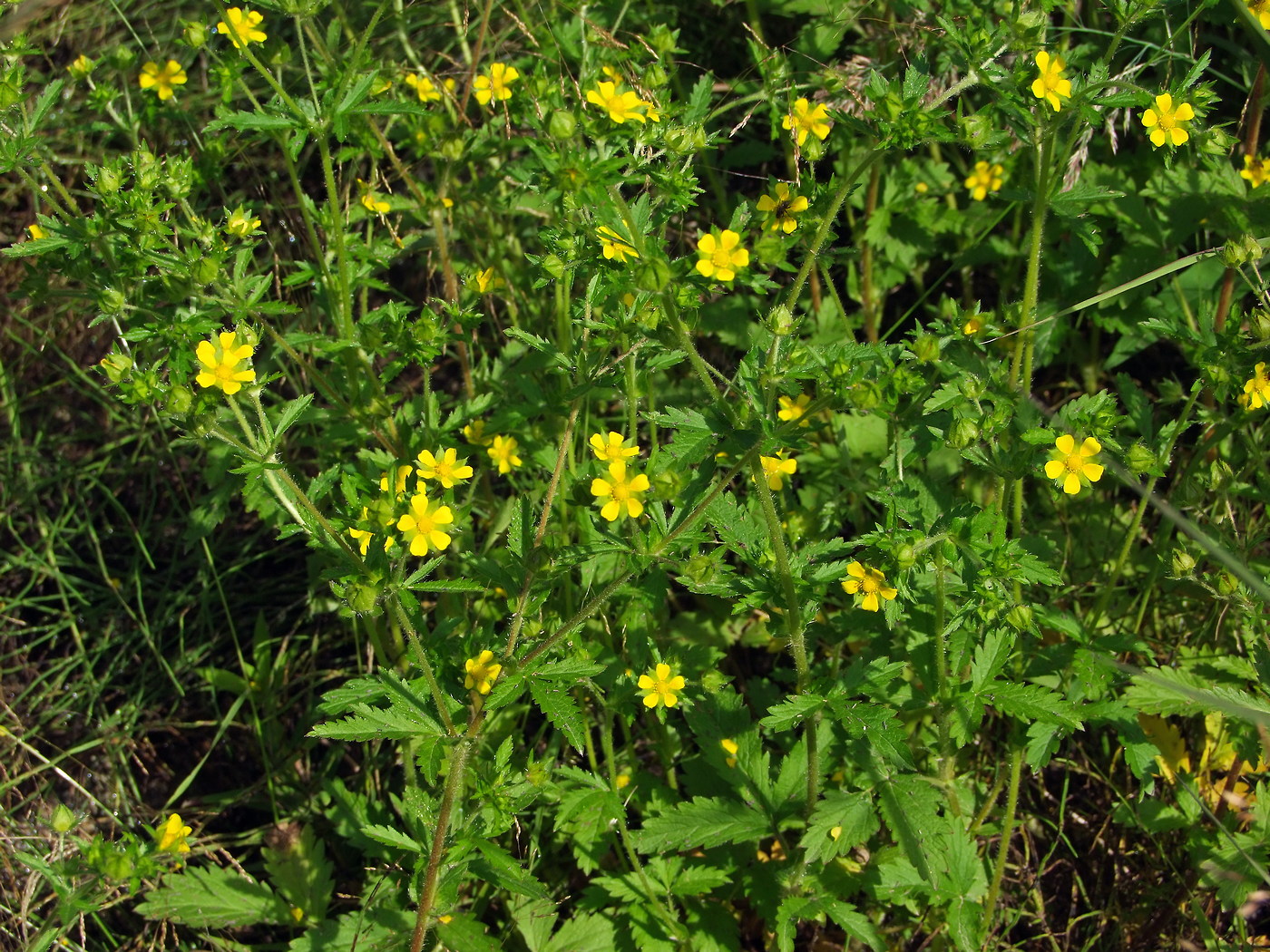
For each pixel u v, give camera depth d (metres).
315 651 0.48
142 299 0.38
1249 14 0.35
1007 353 0.38
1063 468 0.32
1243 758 0.37
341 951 0.37
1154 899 0.39
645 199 0.33
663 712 0.37
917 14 0.43
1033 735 0.35
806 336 0.47
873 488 0.41
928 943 0.39
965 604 0.34
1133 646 0.37
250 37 0.36
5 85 0.35
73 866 0.32
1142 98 0.34
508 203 0.43
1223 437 0.38
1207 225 0.45
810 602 0.33
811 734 0.34
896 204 0.48
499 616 0.43
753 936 0.40
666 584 0.37
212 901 0.40
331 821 0.42
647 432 0.45
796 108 0.39
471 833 0.33
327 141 0.37
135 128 0.43
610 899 0.38
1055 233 0.47
